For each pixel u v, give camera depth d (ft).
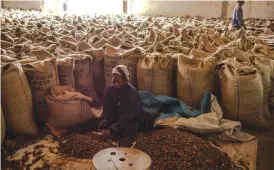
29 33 19.40
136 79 13.37
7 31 19.99
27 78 10.81
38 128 11.30
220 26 31.19
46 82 11.01
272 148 10.94
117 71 10.55
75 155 9.43
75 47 15.60
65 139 10.43
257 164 10.13
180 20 38.65
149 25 28.66
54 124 10.85
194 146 9.41
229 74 11.55
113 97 10.86
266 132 11.94
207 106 11.67
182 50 15.48
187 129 10.66
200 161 8.86
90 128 11.12
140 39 19.72
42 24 26.50
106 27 24.89
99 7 63.87
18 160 9.18
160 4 55.67
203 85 12.02
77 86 12.71
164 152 9.20
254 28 31.12
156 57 12.70
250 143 10.43
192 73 11.85
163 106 12.15
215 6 52.60
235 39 20.01
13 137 10.53
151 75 12.50
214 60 12.44
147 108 11.71
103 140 10.36
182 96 12.50
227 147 10.23
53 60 11.16
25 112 10.34
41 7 57.77
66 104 10.61
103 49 13.76
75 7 64.49
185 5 54.34
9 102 10.05
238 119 11.88
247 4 50.31
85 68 12.76
